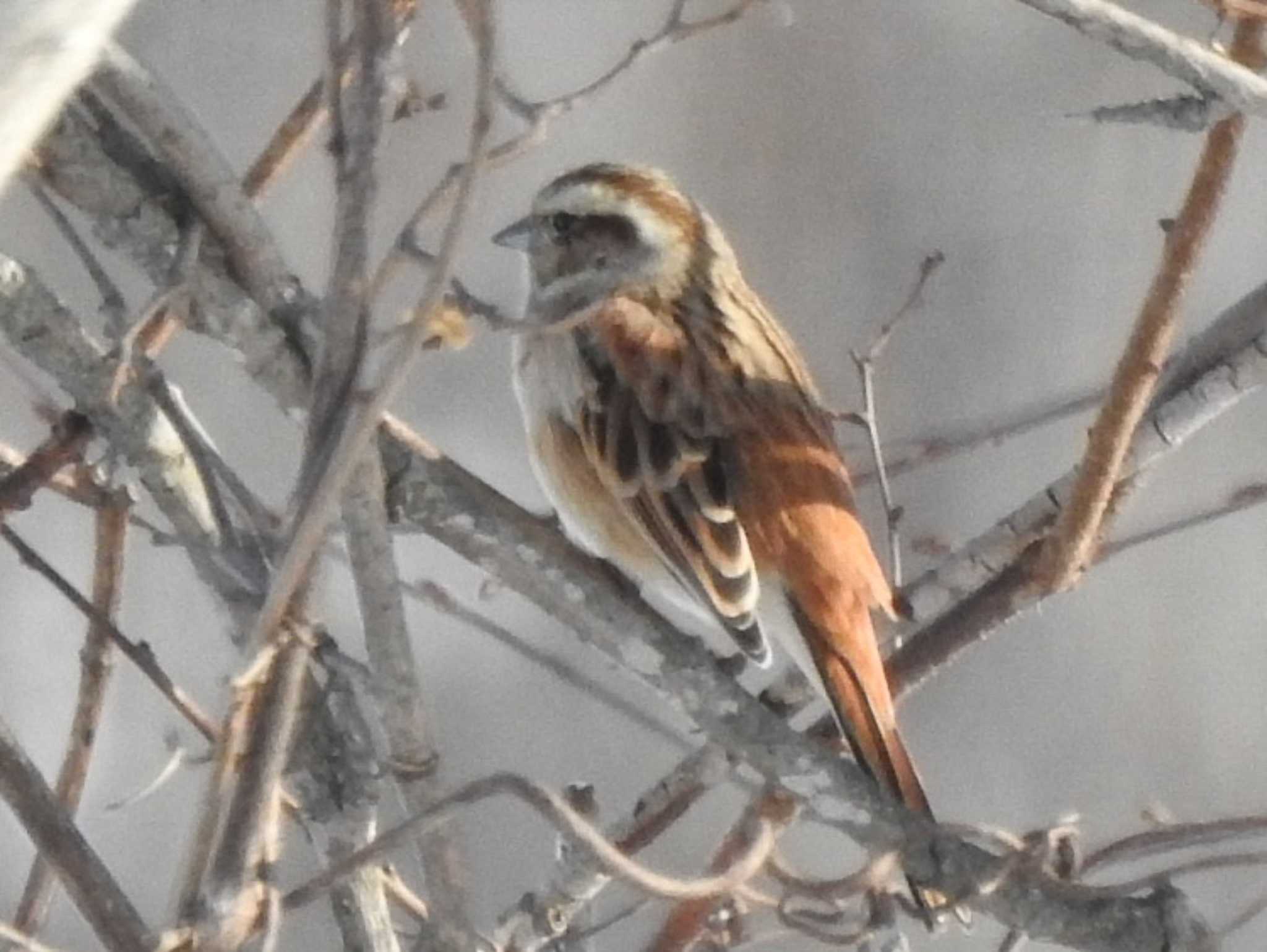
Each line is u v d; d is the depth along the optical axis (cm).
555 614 746
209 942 585
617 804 1352
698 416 909
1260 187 1722
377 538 618
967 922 760
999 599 811
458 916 674
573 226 982
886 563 1224
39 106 396
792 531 868
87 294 1296
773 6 1094
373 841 669
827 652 842
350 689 724
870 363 894
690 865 1302
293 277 665
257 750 585
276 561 574
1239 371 801
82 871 611
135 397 679
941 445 944
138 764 1370
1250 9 684
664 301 958
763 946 1016
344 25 692
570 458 940
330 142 568
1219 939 756
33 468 692
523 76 1720
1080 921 750
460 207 514
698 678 743
